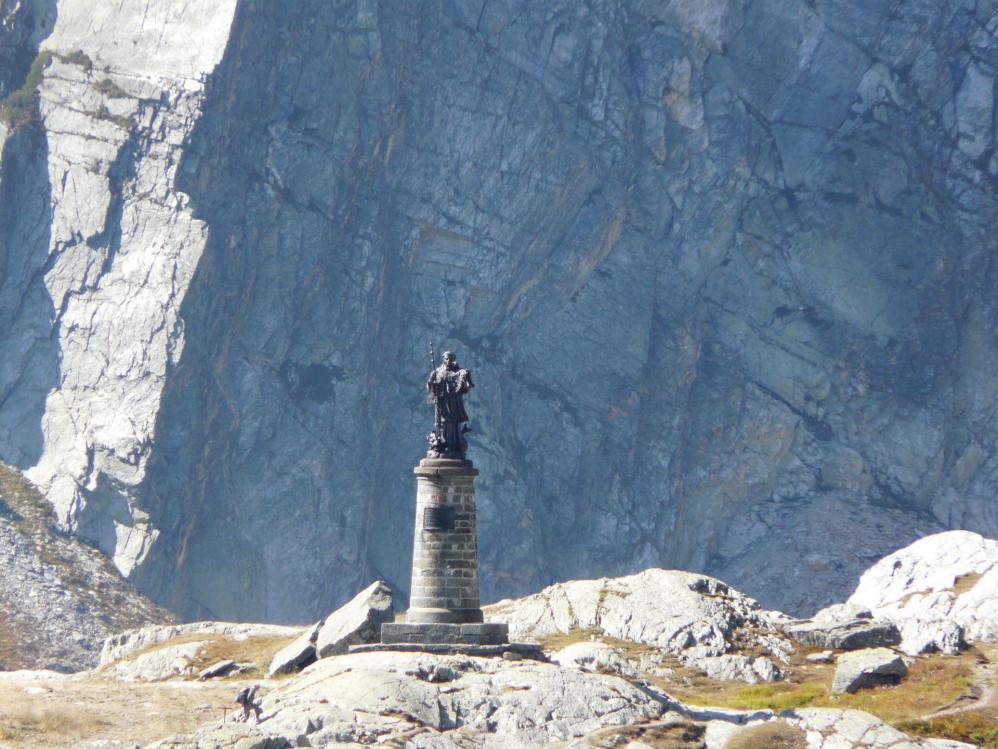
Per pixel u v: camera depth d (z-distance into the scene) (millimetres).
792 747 87812
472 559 100625
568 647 109938
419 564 100375
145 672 123125
